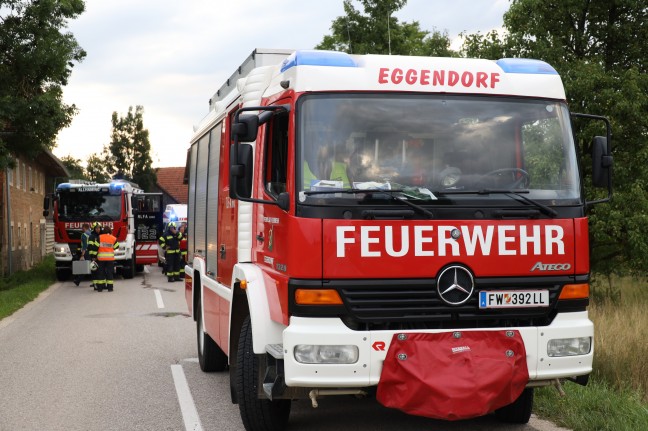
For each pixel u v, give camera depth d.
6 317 16.39
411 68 5.88
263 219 6.30
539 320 5.73
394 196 5.53
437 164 5.75
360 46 26.91
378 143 5.71
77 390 8.53
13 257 35.44
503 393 5.47
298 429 6.64
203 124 9.74
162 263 32.59
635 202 15.76
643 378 8.16
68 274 28.12
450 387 5.34
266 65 7.75
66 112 26.19
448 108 5.86
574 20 17.45
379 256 5.45
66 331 13.70
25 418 7.26
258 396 6.01
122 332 13.47
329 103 5.72
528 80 6.07
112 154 88.81
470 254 5.57
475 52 17.81
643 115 15.95
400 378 5.38
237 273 6.58
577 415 6.61
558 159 5.94
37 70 25.64
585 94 15.98
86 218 27.84
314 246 5.41
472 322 5.64
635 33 17.38
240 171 5.62
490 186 5.75
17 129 25.47
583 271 5.79
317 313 5.38
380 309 5.43
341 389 5.50
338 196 5.48
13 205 35.75
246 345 6.39
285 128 5.88
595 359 8.59
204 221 9.30
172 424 6.97
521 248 5.66
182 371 9.65
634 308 13.38
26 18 25.50
